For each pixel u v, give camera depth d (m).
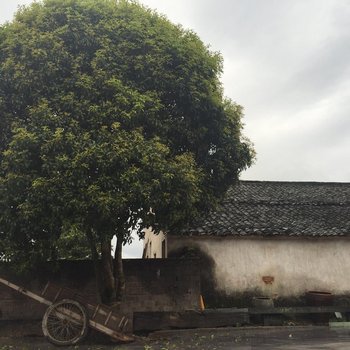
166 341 10.98
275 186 19.88
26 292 10.83
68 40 10.37
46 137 9.26
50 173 9.16
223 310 13.02
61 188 9.09
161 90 10.70
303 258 15.23
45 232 9.89
